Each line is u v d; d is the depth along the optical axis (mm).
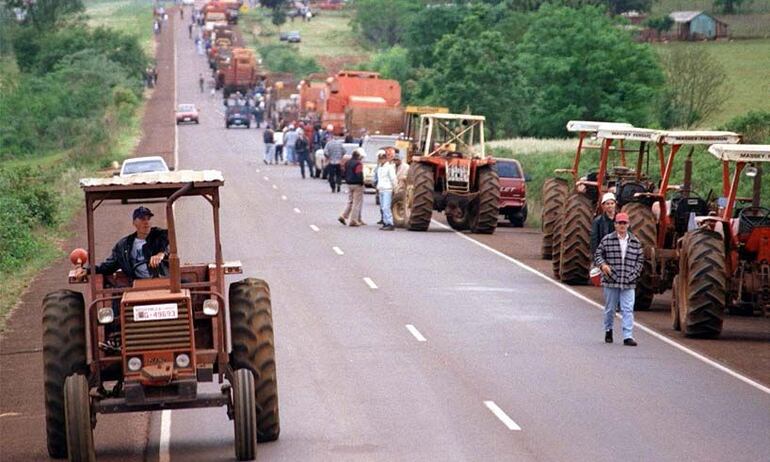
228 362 32594
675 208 56219
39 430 35562
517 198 96375
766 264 49188
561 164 114625
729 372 42500
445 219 101562
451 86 179250
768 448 32094
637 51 184125
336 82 161500
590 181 69688
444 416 35938
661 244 55875
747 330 51719
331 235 86000
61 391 31516
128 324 30062
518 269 70188
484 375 41812
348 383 40594
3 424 36531
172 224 30750
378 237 85375
